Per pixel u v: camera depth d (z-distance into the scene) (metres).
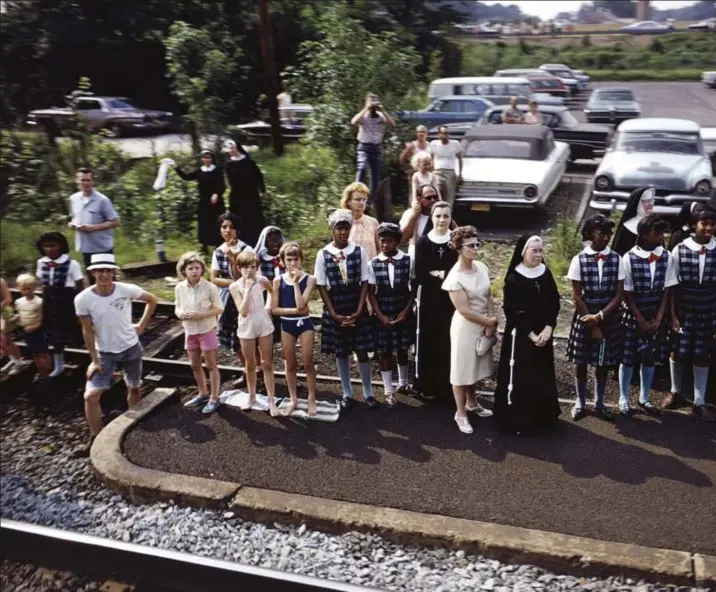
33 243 11.32
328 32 14.27
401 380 6.83
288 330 6.25
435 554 4.77
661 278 6.02
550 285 5.83
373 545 4.86
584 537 4.74
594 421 6.25
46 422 6.68
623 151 12.71
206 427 6.29
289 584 4.47
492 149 13.20
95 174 12.98
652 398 6.69
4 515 5.29
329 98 13.91
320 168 13.80
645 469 5.50
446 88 19.42
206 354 6.42
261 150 18.98
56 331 7.24
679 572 4.40
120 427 6.21
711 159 12.66
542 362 5.95
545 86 18.53
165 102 27.59
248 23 24.30
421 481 5.43
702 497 5.14
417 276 6.39
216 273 7.01
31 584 4.68
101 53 26.33
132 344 6.31
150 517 5.20
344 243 6.23
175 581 4.66
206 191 10.44
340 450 5.88
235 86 18.34
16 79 25.20
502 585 4.49
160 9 26.08
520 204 12.02
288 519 5.07
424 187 6.93
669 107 14.11
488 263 10.52
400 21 23.80
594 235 5.98
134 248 11.48
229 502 5.23
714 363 6.77
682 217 6.74
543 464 5.60
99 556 4.84
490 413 6.39
